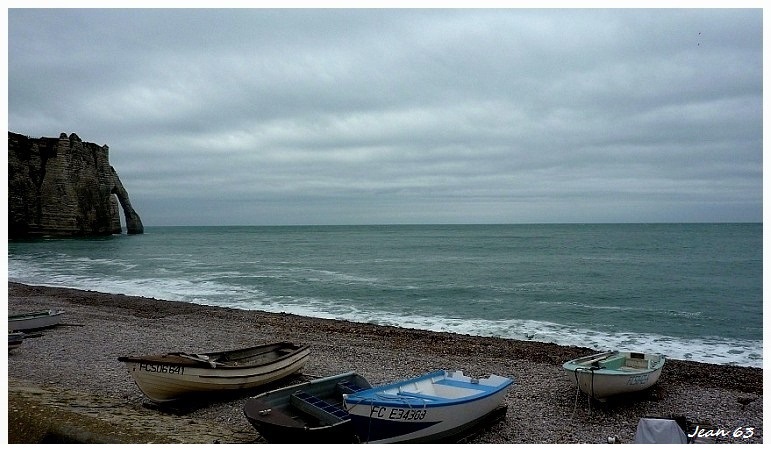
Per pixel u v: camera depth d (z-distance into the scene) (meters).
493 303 31.44
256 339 20.52
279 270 50.16
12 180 89.62
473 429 10.98
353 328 22.62
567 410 12.75
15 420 9.64
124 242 95.31
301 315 27.39
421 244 102.56
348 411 9.73
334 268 52.31
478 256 68.75
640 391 13.42
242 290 36.62
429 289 36.97
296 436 9.50
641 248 81.62
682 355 19.89
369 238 139.00
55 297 30.53
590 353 18.48
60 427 9.47
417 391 11.48
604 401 12.95
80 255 64.69
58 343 18.98
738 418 12.35
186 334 21.27
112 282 40.28
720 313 28.03
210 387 12.78
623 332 23.70
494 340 20.58
